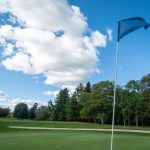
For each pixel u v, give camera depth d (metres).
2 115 131.12
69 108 103.75
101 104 82.44
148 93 83.75
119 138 24.81
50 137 23.95
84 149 16.20
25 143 18.67
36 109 131.75
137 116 85.62
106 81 84.81
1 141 19.95
